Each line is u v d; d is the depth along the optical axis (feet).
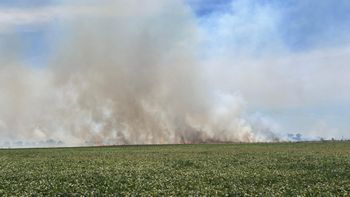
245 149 300.20
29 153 284.82
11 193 103.50
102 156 239.50
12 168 165.48
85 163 187.42
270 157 211.61
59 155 256.52
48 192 104.58
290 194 98.53
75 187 110.52
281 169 152.87
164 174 139.03
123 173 142.20
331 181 118.83
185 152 270.46
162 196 97.14
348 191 101.71
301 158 199.82
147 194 99.09
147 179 126.41
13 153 286.46
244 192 100.83
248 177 127.65
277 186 110.11
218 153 253.85
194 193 99.91
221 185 111.45
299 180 121.29
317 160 187.11
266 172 140.87
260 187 110.11
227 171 145.79
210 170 149.79
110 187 109.40
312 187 106.63
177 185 113.09
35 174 141.69
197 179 124.26
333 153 236.02
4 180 127.44
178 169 156.15
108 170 151.94
